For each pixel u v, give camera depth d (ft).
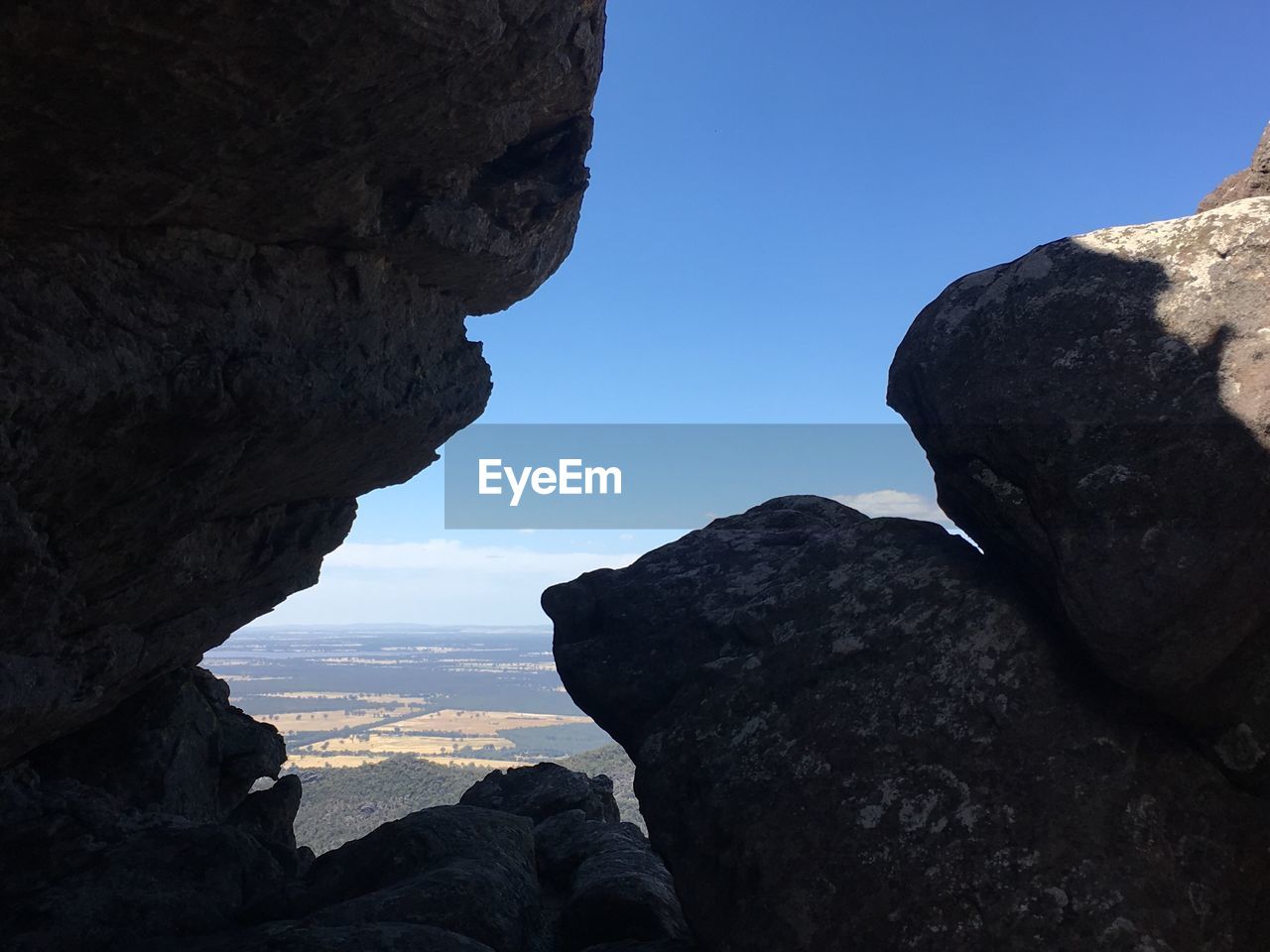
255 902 19.75
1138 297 13.58
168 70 14.55
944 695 14.17
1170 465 12.62
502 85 19.74
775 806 14.42
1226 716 12.85
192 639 28.02
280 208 19.90
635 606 18.60
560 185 27.68
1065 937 12.29
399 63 16.75
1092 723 13.43
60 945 17.85
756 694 15.64
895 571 15.85
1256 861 12.60
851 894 13.44
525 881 20.20
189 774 32.53
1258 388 12.37
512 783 33.63
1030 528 13.56
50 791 24.54
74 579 20.56
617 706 17.74
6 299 16.46
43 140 15.11
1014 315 14.30
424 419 26.89
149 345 18.54
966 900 12.84
